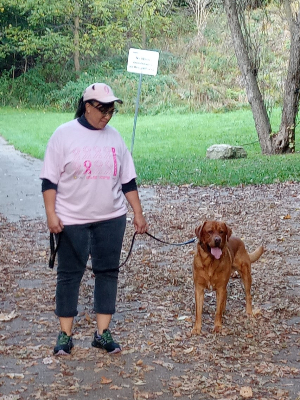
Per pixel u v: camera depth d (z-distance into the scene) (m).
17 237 8.41
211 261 4.82
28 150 18.81
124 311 5.47
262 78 24.34
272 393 3.90
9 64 38.75
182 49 35.44
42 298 5.83
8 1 34.53
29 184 12.98
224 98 31.03
